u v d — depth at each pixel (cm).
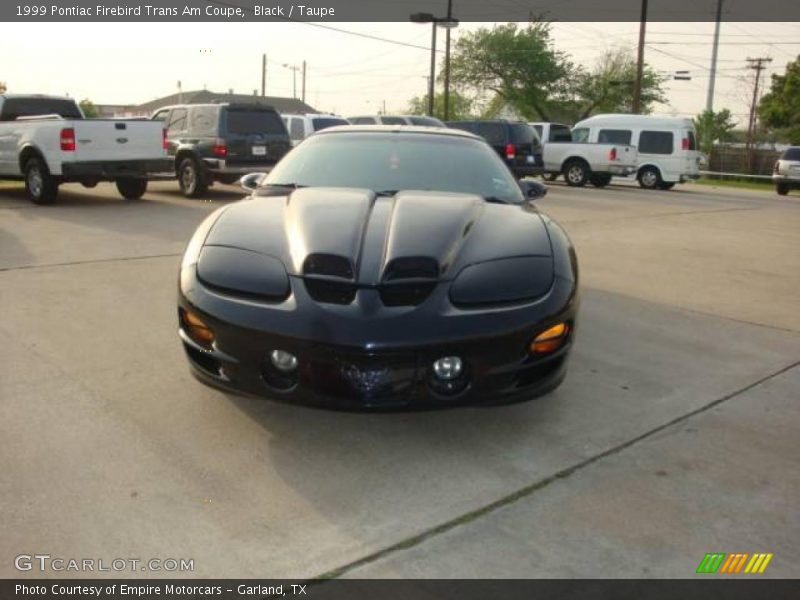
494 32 4959
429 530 261
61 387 372
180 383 383
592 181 2136
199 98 5606
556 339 317
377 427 342
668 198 1794
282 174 438
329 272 305
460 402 297
